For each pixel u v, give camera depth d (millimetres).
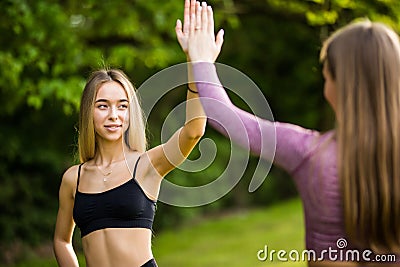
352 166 2090
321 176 2166
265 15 9242
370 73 2117
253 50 14648
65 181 3646
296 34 13391
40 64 7574
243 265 9977
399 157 2082
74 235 11195
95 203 3469
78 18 9008
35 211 11680
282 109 15586
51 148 12297
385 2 6852
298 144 2213
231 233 12945
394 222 2090
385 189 2068
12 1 7391
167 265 10516
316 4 7062
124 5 8586
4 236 11148
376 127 2088
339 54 2168
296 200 16031
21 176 11586
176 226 14016
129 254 3410
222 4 8750
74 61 8109
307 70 14688
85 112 3568
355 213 2094
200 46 2420
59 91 7504
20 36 7781
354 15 7055
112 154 3566
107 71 3633
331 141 2193
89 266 3488
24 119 12102
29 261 10938
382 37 2152
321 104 14125
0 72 7641
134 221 3447
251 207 15820
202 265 10297
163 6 8555
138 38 9430
